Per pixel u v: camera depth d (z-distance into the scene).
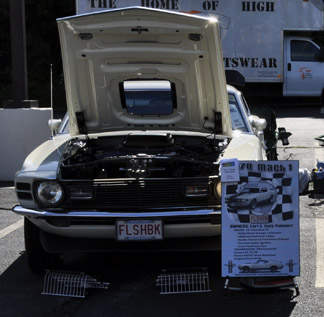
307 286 4.33
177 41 4.67
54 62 24.88
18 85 8.98
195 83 4.91
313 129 12.91
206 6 15.70
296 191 4.06
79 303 4.13
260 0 16.25
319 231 5.69
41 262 4.70
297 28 16.56
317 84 17.31
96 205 4.28
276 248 4.06
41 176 4.34
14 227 6.25
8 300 4.22
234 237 4.05
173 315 3.88
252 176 4.05
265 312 3.88
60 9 24.56
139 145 4.83
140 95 5.16
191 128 5.29
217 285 4.41
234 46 16.31
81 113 5.18
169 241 4.39
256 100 18.28
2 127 8.77
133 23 4.51
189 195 4.23
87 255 5.23
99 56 4.82
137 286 4.44
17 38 8.94
